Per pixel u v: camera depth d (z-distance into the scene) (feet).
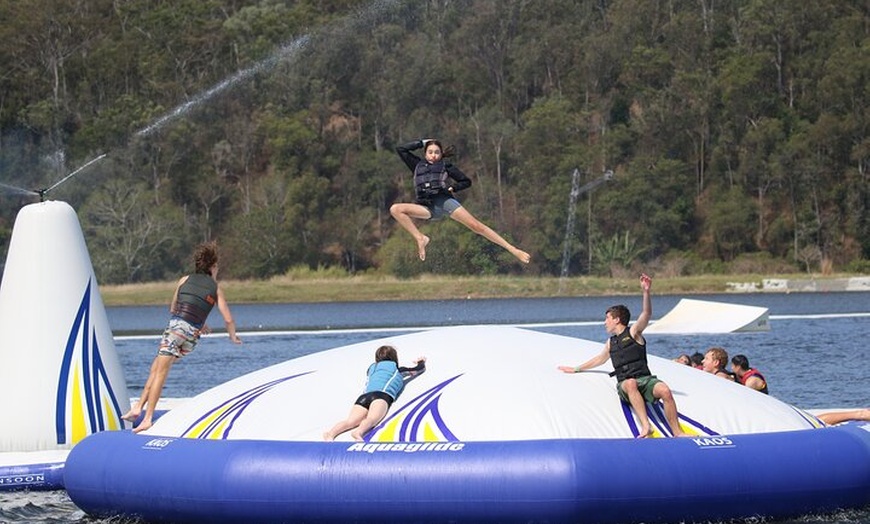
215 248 46.34
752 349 104.27
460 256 253.44
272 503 37.32
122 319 196.54
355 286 245.65
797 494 38.11
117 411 52.80
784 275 266.16
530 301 219.20
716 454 37.55
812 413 51.67
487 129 292.81
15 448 50.88
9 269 52.65
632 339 40.24
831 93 291.99
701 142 294.25
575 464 36.04
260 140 292.61
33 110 289.53
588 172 277.23
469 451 36.78
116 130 282.56
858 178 281.74
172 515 39.22
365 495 36.63
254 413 41.83
